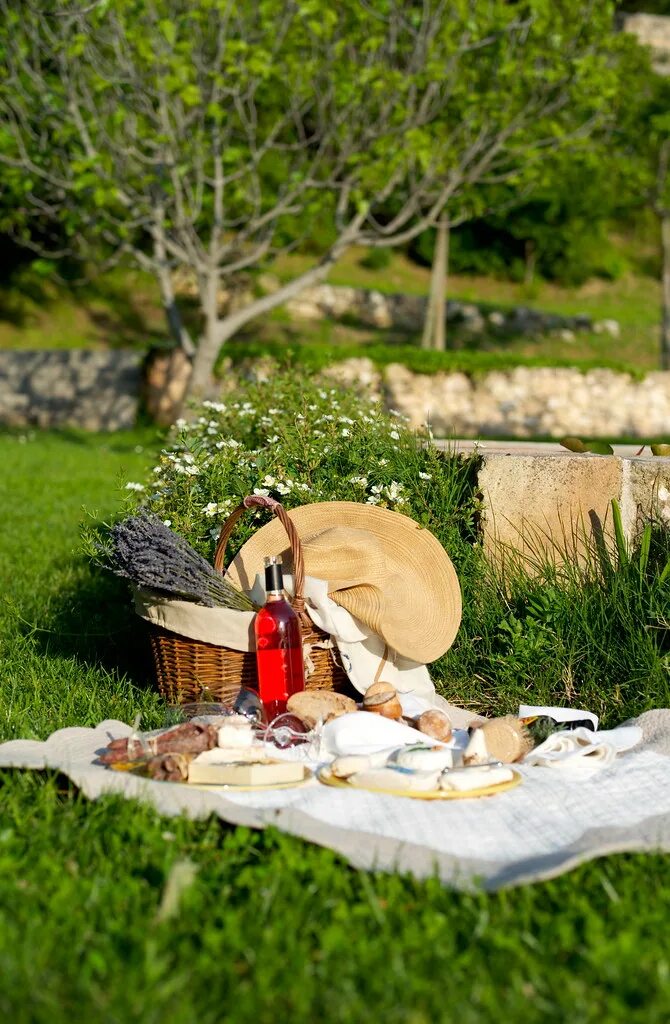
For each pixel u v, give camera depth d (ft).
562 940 7.40
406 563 13.88
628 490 15.05
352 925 7.54
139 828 9.00
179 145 40.73
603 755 11.12
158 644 13.19
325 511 14.33
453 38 38.83
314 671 12.79
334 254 44.09
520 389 56.65
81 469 43.32
